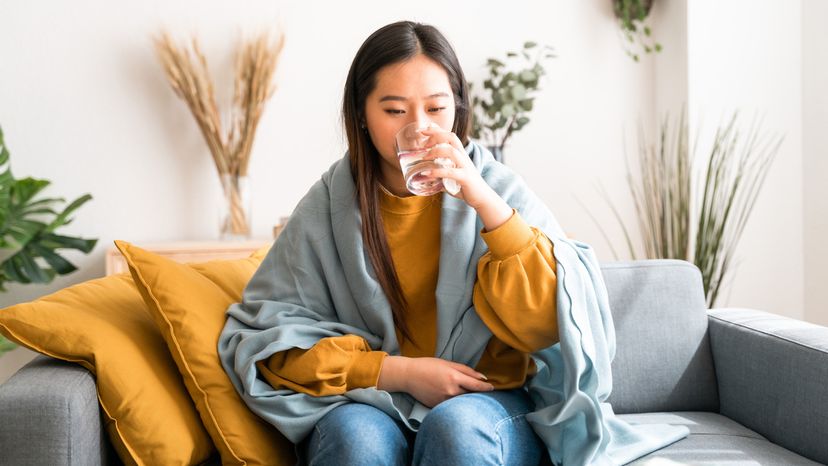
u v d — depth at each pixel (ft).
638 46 12.16
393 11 11.73
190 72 10.77
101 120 11.14
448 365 4.75
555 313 4.63
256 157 11.57
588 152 12.21
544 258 4.67
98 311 4.92
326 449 4.21
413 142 4.51
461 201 5.10
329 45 11.62
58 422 4.14
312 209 5.36
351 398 4.66
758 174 10.94
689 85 11.11
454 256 4.99
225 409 4.76
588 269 4.97
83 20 11.05
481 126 11.41
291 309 5.15
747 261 10.96
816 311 10.76
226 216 11.00
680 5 11.27
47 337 4.63
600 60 12.16
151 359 4.88
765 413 5.44
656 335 6.03
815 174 10.69
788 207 10.93
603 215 12.28
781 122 10.90
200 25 11.32
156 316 4.94
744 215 10.95
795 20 10.85
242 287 5.85
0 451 4.12
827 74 10.43
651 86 12.19
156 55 11.18
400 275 5.19
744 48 11.02
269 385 4.88
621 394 5.94
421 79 4.82
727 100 11.07
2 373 10.89
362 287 5.12
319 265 5.30
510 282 4.62
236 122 11.35
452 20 11.90
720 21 11.07
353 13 11.66
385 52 4.85
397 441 4.33
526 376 5.07
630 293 6.08
